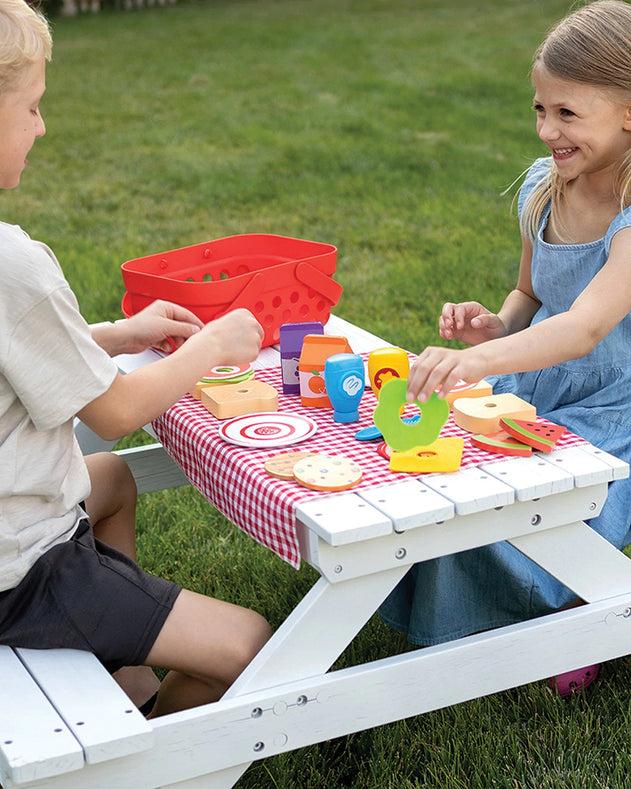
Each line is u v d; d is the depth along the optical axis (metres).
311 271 2.19
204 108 8.75
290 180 6.27
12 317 1.43
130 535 2.01
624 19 1.85
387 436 1.58
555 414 2.04
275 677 1.50
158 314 1.96
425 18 14.48
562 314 1.79
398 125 7.71
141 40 13.51
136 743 1.32
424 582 1.85
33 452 1.51
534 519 1.61
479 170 6.29
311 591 1.52
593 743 1.86
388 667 1.56
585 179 2.03
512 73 9.65
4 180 1.59
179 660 1.54
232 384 1.88
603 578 1.73
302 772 1.83
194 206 5.81
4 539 1.49
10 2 1.51
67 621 1.49
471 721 1.92
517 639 1.66
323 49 11.91
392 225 5.27
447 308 2.17
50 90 9.82
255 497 1.55
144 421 1.61
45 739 1.30
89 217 5.61
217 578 2.45
